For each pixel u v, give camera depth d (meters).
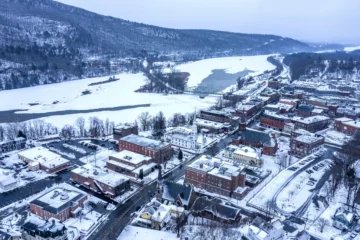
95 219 149.75
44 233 124.81
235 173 169.25
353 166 181.38
